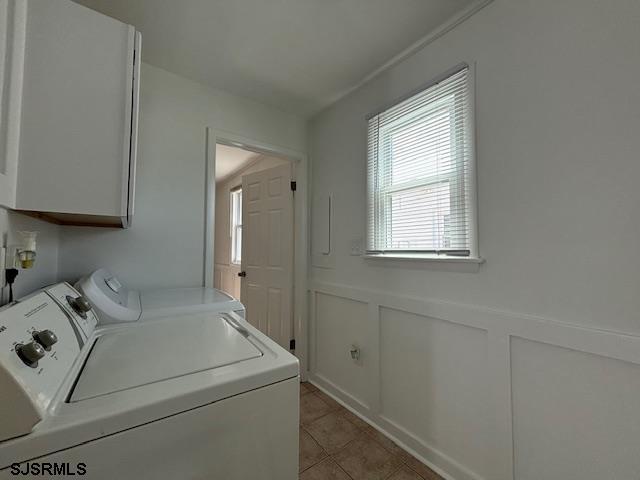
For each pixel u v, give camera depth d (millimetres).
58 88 813
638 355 886
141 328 1028
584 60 1019
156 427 574
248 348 860
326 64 1786
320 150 2443
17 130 738
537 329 1109
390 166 1809
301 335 2500
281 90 2092
